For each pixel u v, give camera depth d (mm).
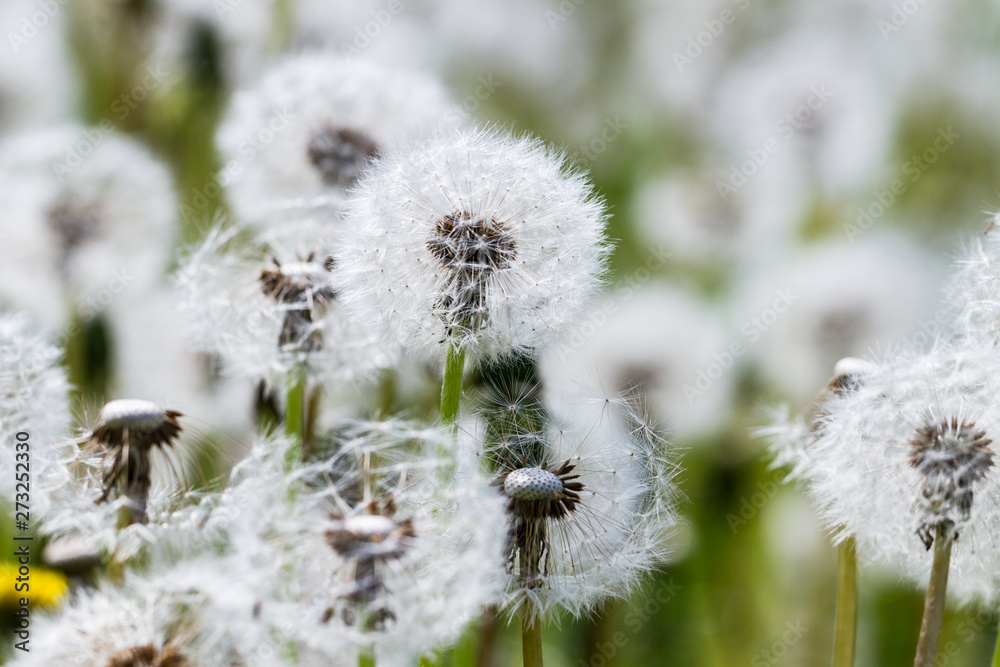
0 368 606
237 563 575
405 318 590
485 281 589
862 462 587
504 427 595
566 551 586
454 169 598
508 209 596
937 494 579
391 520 578
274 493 585
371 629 567
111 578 593
